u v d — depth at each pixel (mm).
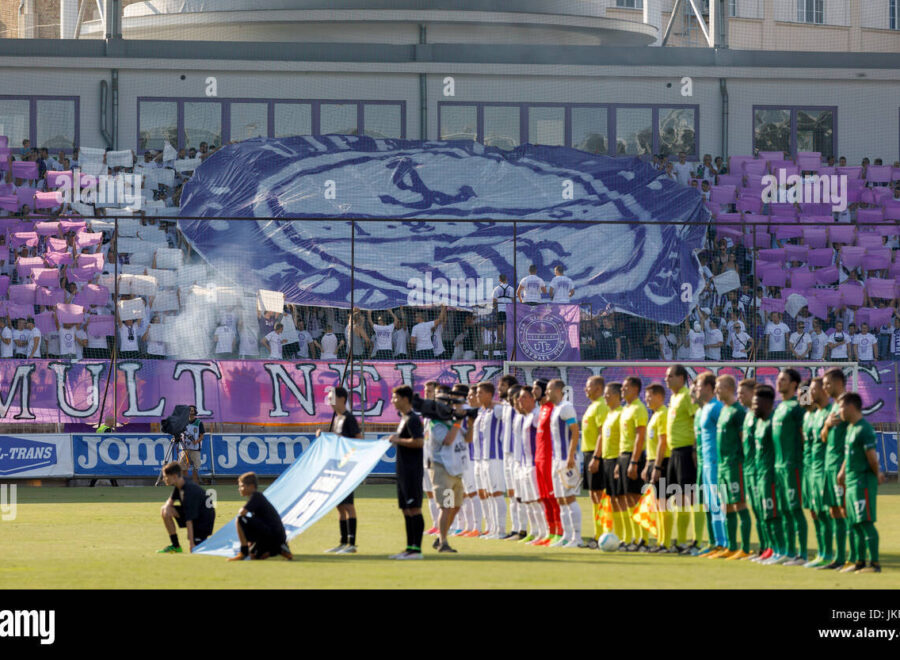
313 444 17266
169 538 17969
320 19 45844
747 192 39750
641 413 15875
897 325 35125
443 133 41406
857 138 43000
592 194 37562
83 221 35594
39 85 40031
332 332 32844
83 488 28359
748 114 42594
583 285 33375
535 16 47344
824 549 14203
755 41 62312
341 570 13688
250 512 14836
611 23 49062
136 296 32750
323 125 41094
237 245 33969
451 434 15945
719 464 15172
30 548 16625
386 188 37000
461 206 36625
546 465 17094
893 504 23531
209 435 29500
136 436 29203
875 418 30797
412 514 15062
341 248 34312
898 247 39312
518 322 30094
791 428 14375
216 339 32281
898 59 43250
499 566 14078
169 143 40469
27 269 33969
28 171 37656
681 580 12695
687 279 34188
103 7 42219
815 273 36625
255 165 37219
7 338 31922
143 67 40281
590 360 31812
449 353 32406
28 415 29219
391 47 41312
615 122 42031
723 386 15086
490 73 41531
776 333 34219
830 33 63812
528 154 39375
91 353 32219
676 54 42281
